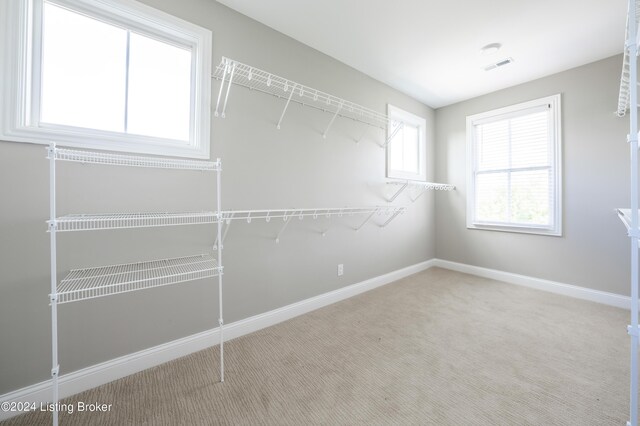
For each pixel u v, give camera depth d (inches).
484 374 64.6
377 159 125.6
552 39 94.6
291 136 94.0
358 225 118.5
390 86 131.4
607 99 106.3
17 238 53.6
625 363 68.4
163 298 69.9
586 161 111.5
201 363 69.3
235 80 80.4
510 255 134.0
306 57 97.6
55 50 59.1
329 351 74.7
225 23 78.2
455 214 154.2
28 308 54.7
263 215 87.4
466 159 148.3
